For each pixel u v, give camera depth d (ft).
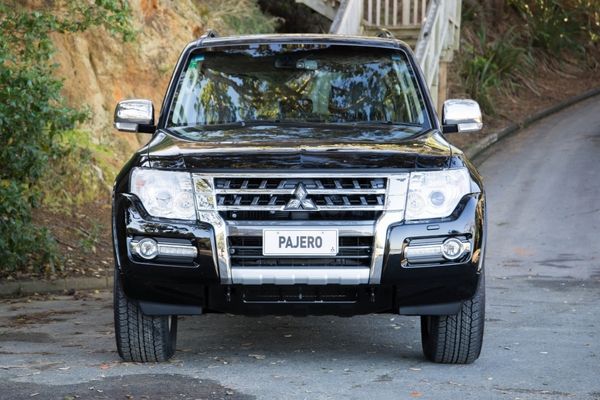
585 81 139.13
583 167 83.46
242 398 22.52
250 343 29.86
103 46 63.82
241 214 24.00
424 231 24.09
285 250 23.79
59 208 54.65
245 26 80.02
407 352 28.53
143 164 24.80
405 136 26.91
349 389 23.48
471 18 132.16
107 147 62.75
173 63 67.46
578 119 113.60
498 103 117.39
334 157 24.20
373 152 24.52
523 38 139.33
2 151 43.32
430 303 24.72
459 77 114.73
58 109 44.06
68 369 25.75
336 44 30.37
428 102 29.17
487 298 41.06
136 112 28.19
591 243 57.82
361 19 85.97
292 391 23.22
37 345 29.91
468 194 24.80
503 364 26.71
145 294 24.68
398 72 29.84
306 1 86.69
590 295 42.22
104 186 58.13
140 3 66.13
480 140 98.07
